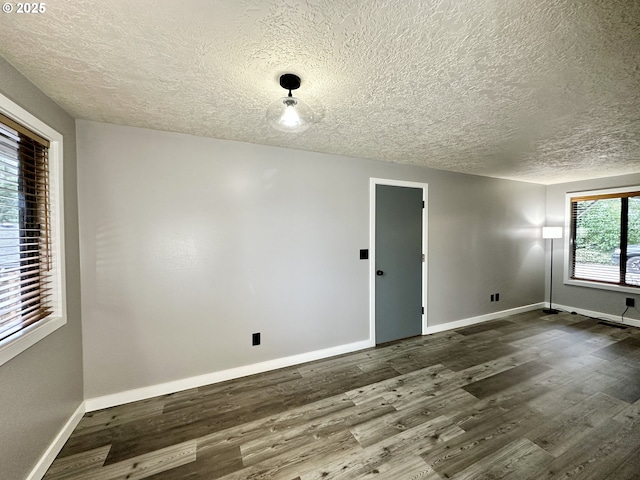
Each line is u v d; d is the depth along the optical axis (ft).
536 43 3.75
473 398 7.03
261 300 8.39
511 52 3.95
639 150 8.87
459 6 3.12
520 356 9.46
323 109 5.85
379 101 5.49
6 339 4.19
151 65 4.29
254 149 8.23
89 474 4.81
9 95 4.21
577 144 8.27
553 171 12.10
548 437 5.67
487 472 4.84
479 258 13.16
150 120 6.48
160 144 7.14
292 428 5.95
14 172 4.62
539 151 9.04
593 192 13.66
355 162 9.89
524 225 14.67
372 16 3.28
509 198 14.10
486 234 13.35
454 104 5.64
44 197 5.32
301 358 9.02
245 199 8.14
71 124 6.16
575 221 14.58
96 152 6.54
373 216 10.30
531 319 13.61
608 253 13.38
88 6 3.08
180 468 4.93
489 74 4.53
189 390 7.43
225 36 3.62
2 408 3.97
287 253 8.75
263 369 8.43
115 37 3.63
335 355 9.60
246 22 3.36
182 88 5.00
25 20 3.28
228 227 7.93
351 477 4.74
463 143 8.19
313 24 3.41
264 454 5.24
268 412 6.49
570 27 3.43
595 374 8.22
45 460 4.85
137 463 5.03
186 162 7.42
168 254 7.27
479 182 13.07
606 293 13.42
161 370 7.22
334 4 3.09
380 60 4.15
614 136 7.54
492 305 13.67
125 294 6.86
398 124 6.70
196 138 7.52
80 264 6.42
